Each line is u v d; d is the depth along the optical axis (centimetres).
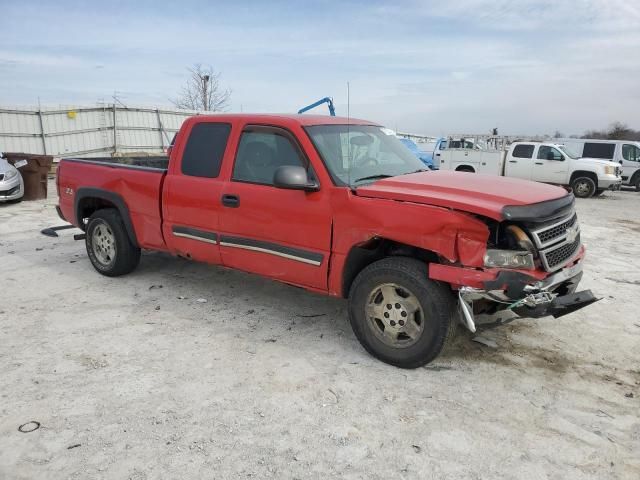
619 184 1852
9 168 1179
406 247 384
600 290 584
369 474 271
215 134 481
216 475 268
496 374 375
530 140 2198
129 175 543
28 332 443
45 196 1302
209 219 473
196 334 442
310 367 384
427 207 351
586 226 1088
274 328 456
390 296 376
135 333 443
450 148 2134
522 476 270
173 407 329
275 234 429
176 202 498
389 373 375
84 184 593
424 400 340
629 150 2159
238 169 458
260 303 519
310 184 400
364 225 375
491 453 288
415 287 357
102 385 355
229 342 426
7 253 714
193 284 576
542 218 346
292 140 426
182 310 498
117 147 2355
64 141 2198
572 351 416
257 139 451
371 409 330
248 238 449
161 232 523
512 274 335
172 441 295
